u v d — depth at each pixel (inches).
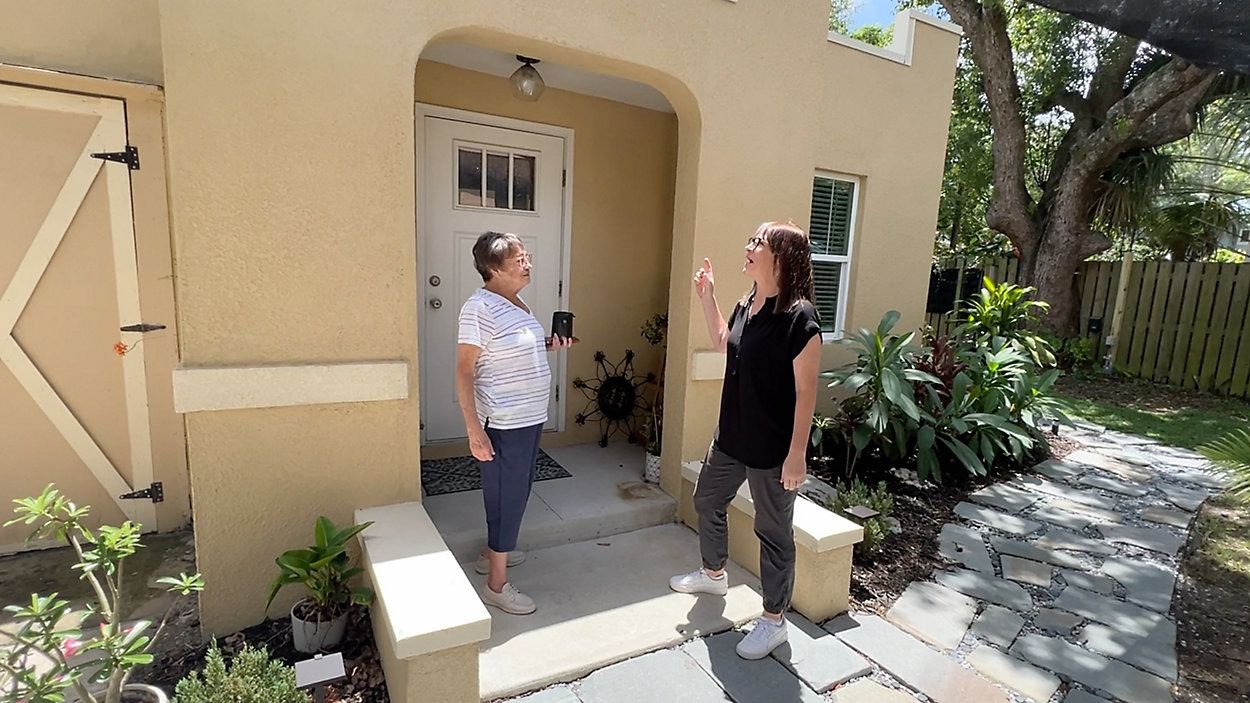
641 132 187.9
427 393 167.0
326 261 99.6
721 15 133.1
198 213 90.4
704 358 142.0
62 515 76.7
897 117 213.3
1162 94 314.8
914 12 208.4
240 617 101.3
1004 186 387.9
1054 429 242.2
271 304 96.7
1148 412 289.6
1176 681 98.7
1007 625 113.1
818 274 215.2
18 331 122.0
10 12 112.9
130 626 102.6
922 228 231.0
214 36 88.2
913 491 176.6
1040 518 163.6
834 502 144.4
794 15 143.0
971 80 472.4
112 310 128.1
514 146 168.2
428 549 93.4
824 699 90.7
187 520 138.3
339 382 101.3
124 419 131.3
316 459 103.1
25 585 114.2
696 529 142.7
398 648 72.6
